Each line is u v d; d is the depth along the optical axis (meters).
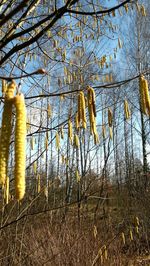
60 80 5.29
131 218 10.34
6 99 1.36
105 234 7.96
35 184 6.46
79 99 2.27
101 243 7.54
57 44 4.88
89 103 2.18
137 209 11.70
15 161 1.26
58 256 6.61
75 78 5.02
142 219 11.34
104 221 8.67
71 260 6.76
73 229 8.12
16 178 1.25
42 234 7.17
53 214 8.09
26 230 6.62
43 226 7.50
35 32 3.61
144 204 11.77
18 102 1.32
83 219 8.11
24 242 6.51
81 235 7.39
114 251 7.86
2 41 2.25
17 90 1.97
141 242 10.46
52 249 6.62
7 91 1.38
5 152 1.36
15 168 1.25
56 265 6.49
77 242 7.13
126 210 10.62
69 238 7.27
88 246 7.37
